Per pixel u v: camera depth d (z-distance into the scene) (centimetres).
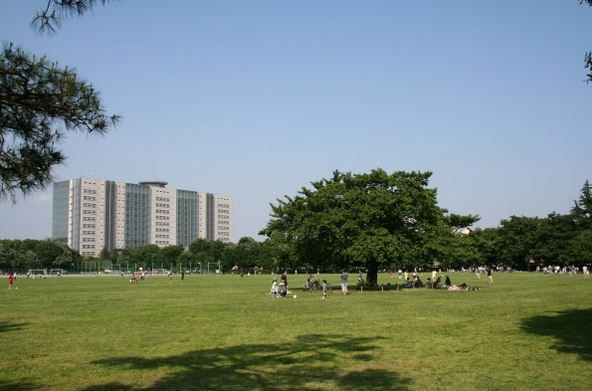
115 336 2314
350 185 6444
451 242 6394
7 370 1619
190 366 1661
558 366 1579
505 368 1564
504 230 15888
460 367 1590
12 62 990
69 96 1016
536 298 4281
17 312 3438
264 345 2047
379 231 5994
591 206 14462
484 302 3966
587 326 2444
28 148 1056
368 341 2112
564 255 13812
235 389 1369
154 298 4831
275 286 5112
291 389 1362
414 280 7144
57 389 1393
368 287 6425
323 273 15838
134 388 1396
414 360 1711
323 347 1986
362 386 1383
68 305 4016
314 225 6103
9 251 17675
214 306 3869
